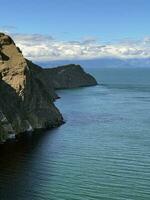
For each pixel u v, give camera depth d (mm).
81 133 96250
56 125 105500
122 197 55500
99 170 66625
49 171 65875
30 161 71125
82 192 57094
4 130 85500
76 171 66125
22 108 95938
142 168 67750
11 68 99750
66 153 77062
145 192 57281
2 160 71312
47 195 55875
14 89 96188
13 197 54969
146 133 97562
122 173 65250
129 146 83375
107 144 85250
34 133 94062
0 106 87188
